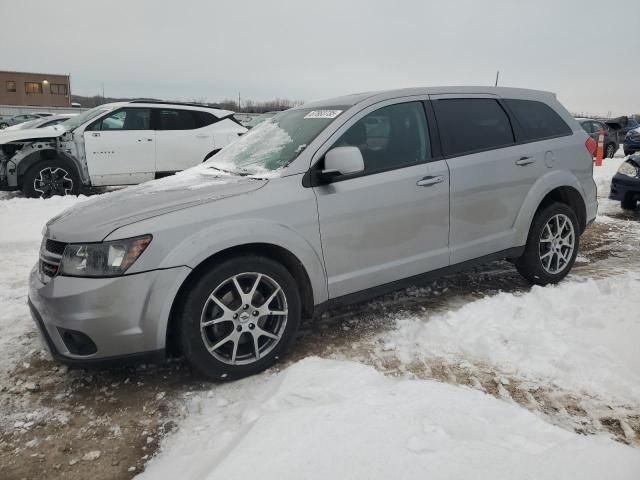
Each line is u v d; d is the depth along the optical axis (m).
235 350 2.95
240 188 3.07
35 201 8.05
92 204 3.23
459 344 3.26
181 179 3.55
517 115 4.25
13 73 57.62
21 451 2.44
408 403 2.37
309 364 2.94
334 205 3.22
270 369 3.10
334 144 3.34
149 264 2.69
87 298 2.63
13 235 6.18
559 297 3.88
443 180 3.66
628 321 3.39
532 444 2.10
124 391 2.94
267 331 3.08
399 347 3.31
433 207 3.63
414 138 3.65
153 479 2.17
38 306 2.81
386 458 1.96
